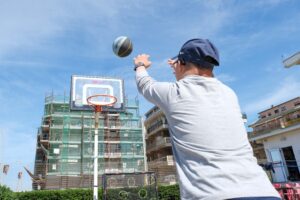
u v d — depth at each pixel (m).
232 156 1.21
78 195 19.73
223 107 1.37
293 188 10.64
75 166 36.53
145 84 1.58
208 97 1.38
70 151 37.25
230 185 1.11
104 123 40.06
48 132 41.72
